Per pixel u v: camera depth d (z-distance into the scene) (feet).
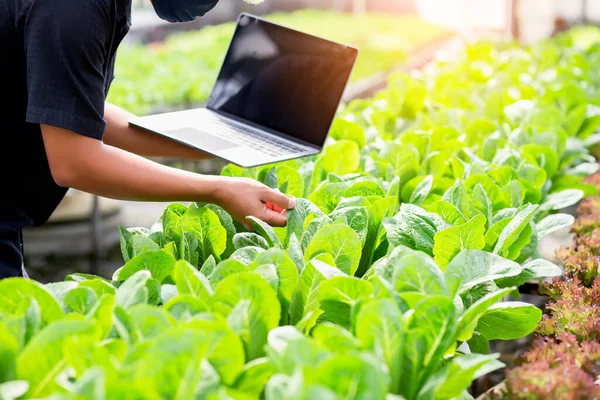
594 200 9.18
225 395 3.51
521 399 4.57
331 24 52.75
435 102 13.60
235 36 8.48
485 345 5.55
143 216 22.12
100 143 5.92
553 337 5.94
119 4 6.06
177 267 4.53
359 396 3.23
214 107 8.42
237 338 3.71
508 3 38.14
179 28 54.60
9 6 5.82
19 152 6.65
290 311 4.87
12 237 6.95
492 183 7.13
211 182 6.16
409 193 8.01
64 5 5.48
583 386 4.57
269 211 6.21
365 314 3.85
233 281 4.26
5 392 3.42
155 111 23.58
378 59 36.01
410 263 4.45
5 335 3.74
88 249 19.52
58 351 3.77
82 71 5.63
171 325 3.94
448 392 4.17
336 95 7.56
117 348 3.88
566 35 32.53
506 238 5.89
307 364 3.52
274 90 8.01
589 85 16.19
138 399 3.26
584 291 6.33
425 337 4.11
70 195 19.94
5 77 6.17
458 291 5.09
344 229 5.19
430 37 52.85
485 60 21.02
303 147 7.53
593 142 11.27
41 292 4.22
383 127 11.85
